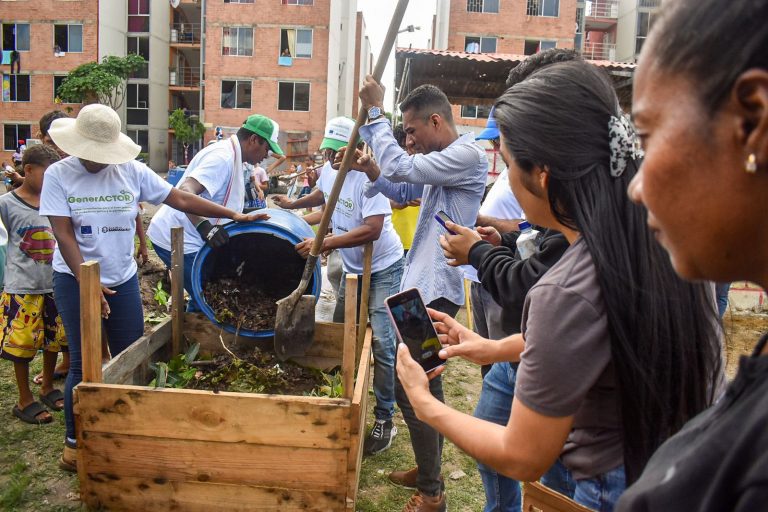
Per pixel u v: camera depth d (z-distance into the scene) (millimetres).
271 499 2533
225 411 2488
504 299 1799
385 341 3545
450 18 27500
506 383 2252
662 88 615
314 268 3047
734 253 608
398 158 2615
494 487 2299
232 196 3963
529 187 1266
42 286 3652
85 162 3055
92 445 2578
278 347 2996
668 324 1079
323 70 29719
